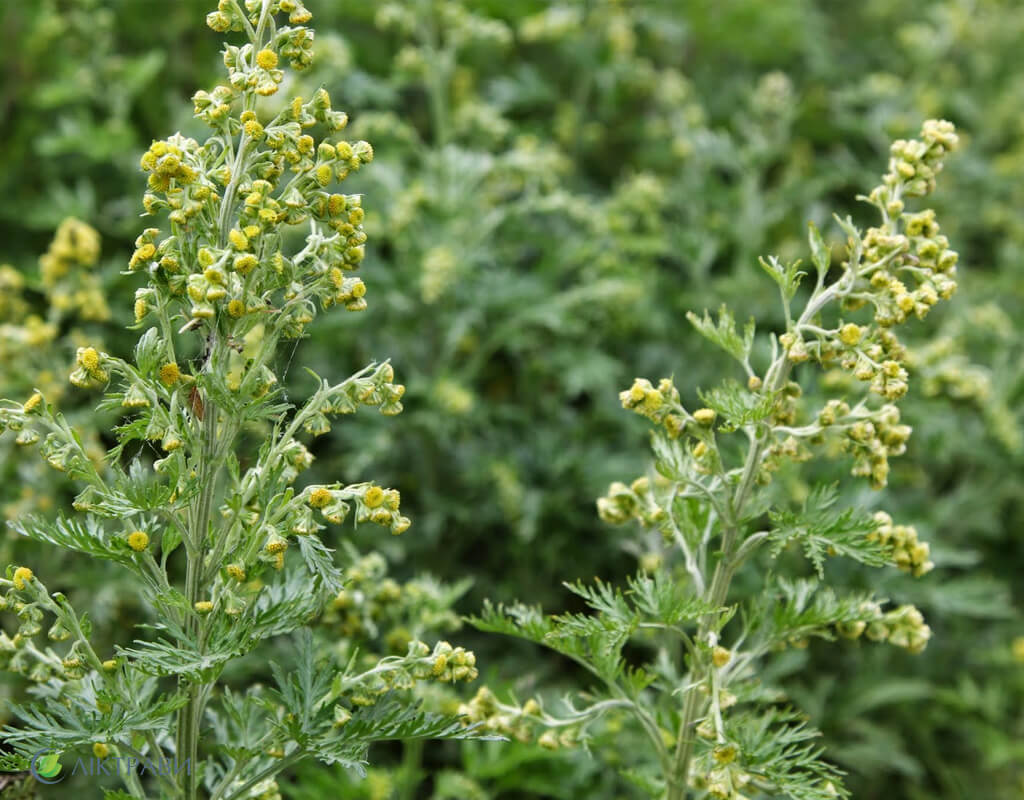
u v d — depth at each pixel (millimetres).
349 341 1130
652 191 1202
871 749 990
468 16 1194
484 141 1222
